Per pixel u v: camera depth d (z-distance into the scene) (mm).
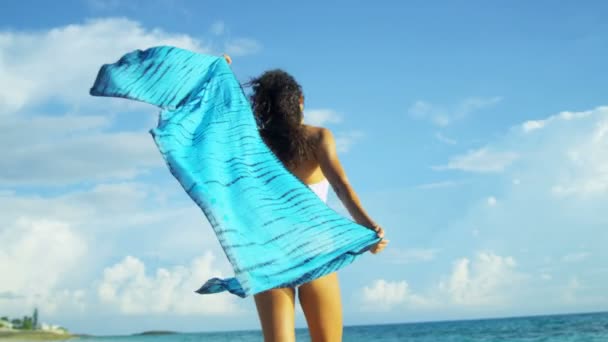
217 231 2111
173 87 2652
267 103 2787
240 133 2449
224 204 2191
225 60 2777
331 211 2346
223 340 77250
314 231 2277
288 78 2834
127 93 2623
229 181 2281
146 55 2703
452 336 56844
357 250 2309
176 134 2367
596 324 57469
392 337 63438
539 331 51438
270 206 2262
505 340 44719
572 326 56625
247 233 2174
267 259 2150
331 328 2502
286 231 2232
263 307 2436
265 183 2330
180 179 2201
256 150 2422
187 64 2711
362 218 2498
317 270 2215
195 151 2336
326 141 2676
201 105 2562
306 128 2734
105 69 2664
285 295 2422
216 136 2408
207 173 2246
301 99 2873
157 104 2615
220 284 2592
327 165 2648
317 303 2480
